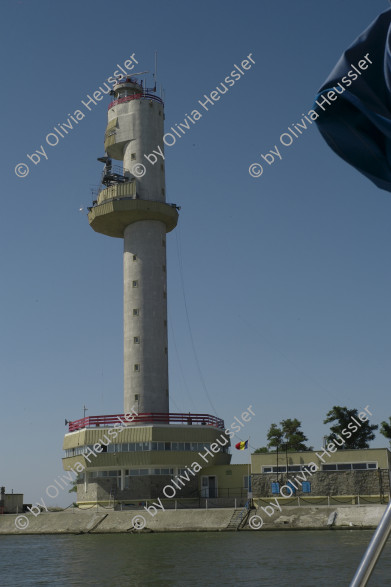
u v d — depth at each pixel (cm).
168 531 6912
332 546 4538
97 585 3191
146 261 8912
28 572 3828
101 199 9162
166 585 3109
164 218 9031
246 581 3138
